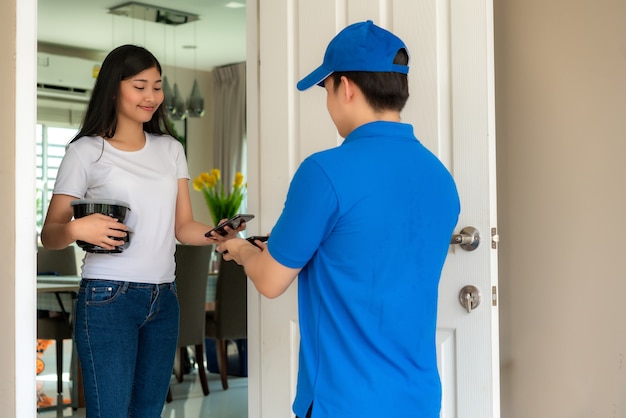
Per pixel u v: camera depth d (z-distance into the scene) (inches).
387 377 55.8
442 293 82.2
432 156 60.2
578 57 88.6
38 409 167.8
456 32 81.9
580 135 88.4
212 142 358.6
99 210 78.3
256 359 100.3
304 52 94.9
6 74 76.5
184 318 174.7
